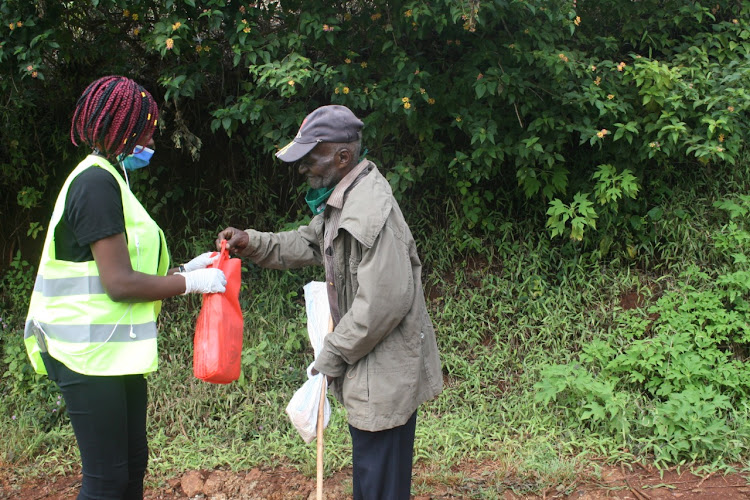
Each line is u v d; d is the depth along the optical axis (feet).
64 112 15.96
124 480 6.86
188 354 13.97
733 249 14.14
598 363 13.02
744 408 11.69
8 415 13.01
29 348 7.18
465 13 10.84
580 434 11.51
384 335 6.95
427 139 13.84
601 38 13.67
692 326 12.99
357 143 7.30
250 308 14.61
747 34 14.17
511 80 12.54
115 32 13.62
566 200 15.19
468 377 13.17
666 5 14.26
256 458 11.27
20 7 11.55
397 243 6.95
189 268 7.80
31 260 16.79
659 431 10.99
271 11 12.23
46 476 11.25
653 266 14.89
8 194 16.83
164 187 16.01
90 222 6.17
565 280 14.43
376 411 7.05
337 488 10.44
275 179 16.29
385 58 13.09
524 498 10.02
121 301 6.42
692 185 15.31
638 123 13.57
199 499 10.38
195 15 11.89
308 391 7.55
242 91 14.44
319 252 8.89
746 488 9.97
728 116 13.17
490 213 15.43
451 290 14.88
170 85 12.00
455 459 11.09
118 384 6.70
